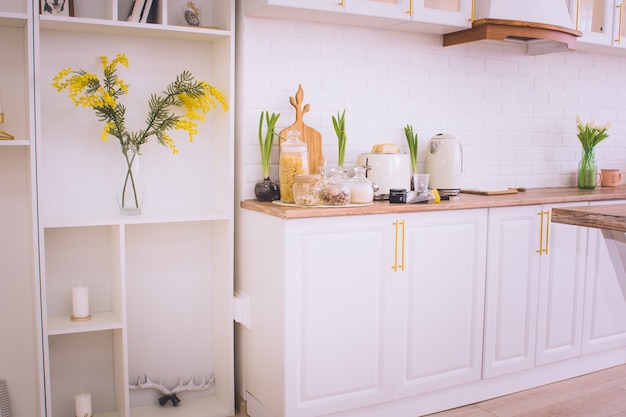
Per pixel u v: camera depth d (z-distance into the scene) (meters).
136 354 2.85
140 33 2.64
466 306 2.87
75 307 2.58
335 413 2.60
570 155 3.93
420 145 3.33
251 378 2.80
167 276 2.89
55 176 2.62
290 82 2.92
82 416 2.61
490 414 2.85
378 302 2.64
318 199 2.60
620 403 2.97
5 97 2.50
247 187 2.85
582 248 3.21
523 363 3.08
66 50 2.59
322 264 2.49
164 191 2.85
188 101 2.74
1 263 2.57
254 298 2.72
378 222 2.59
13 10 2.47
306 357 2.50
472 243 2.86
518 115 3.68
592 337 3.32
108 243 2.74
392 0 2.83
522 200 2.96
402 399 2.77
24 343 2.64
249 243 2.75
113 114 2.55
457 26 3.02
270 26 2.84
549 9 3.09
